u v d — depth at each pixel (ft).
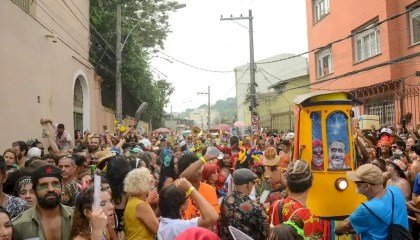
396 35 59.16
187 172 17.43
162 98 139.23
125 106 106.32
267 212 16.31
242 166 36.45
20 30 39.81
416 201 19.27
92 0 77.30
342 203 19.03
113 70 88.99
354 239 18.07
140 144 37.40
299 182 14.57
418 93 53.98
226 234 14.74
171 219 13.74
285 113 115.75
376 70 63.10
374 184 14.30
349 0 71.05
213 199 17.90
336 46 76.33
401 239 13.78
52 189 12.50
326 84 81.10
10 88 37.24
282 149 37.06
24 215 12.61
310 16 87.51
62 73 53.42
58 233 12.62
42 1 47.21
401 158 25.26
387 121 61.98
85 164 22.48
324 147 19.47
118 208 17.33
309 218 14.08
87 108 66.95
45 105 46.62
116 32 78.38
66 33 56.59
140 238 14.89
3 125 35.60
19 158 25.85
